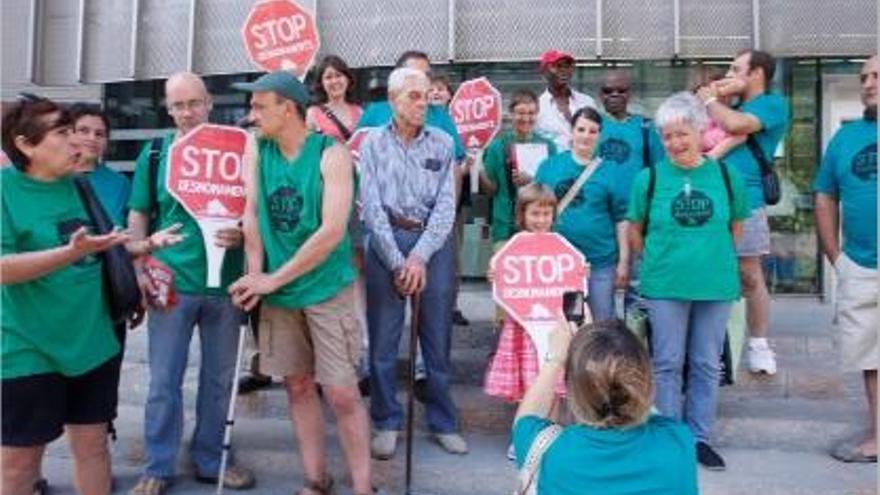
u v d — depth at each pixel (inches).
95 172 182.7
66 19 350.3
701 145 189.6
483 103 237.0
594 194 198.7
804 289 340.8
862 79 182.7
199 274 177.6
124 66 342.0
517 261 181.8
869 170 177.5
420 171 179.8
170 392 178.7
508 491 177.9
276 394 211.9
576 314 135.0
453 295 187.3
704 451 180.5
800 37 305.7
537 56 312.3
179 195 173.5
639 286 189.3
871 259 178.4
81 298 133.3
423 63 204.5
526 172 223.3
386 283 180.4
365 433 165.5
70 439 141.3
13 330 128.6
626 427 97.7
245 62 325.1
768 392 212.5
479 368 221.9
